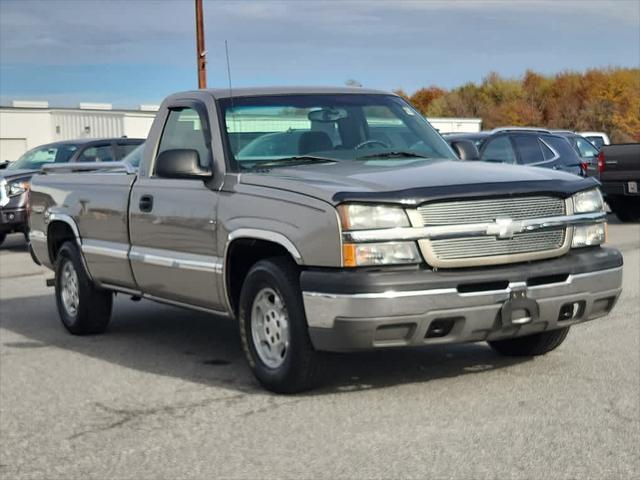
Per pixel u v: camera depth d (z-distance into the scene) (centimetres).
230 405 589
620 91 9538
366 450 491
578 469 454
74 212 827
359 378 639
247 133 670
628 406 557
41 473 479
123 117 5009
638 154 1728
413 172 604
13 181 1592
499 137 1530
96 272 802
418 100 10544
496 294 561
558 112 9706
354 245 548
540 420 533
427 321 548
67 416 582
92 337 840
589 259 598
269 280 594
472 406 565
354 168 625
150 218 715
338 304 546
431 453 482
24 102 5141
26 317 962
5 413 593
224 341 804
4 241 1881
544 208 592
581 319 609
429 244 554
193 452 500
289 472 464
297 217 575
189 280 677
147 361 730
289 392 602
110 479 466
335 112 703
